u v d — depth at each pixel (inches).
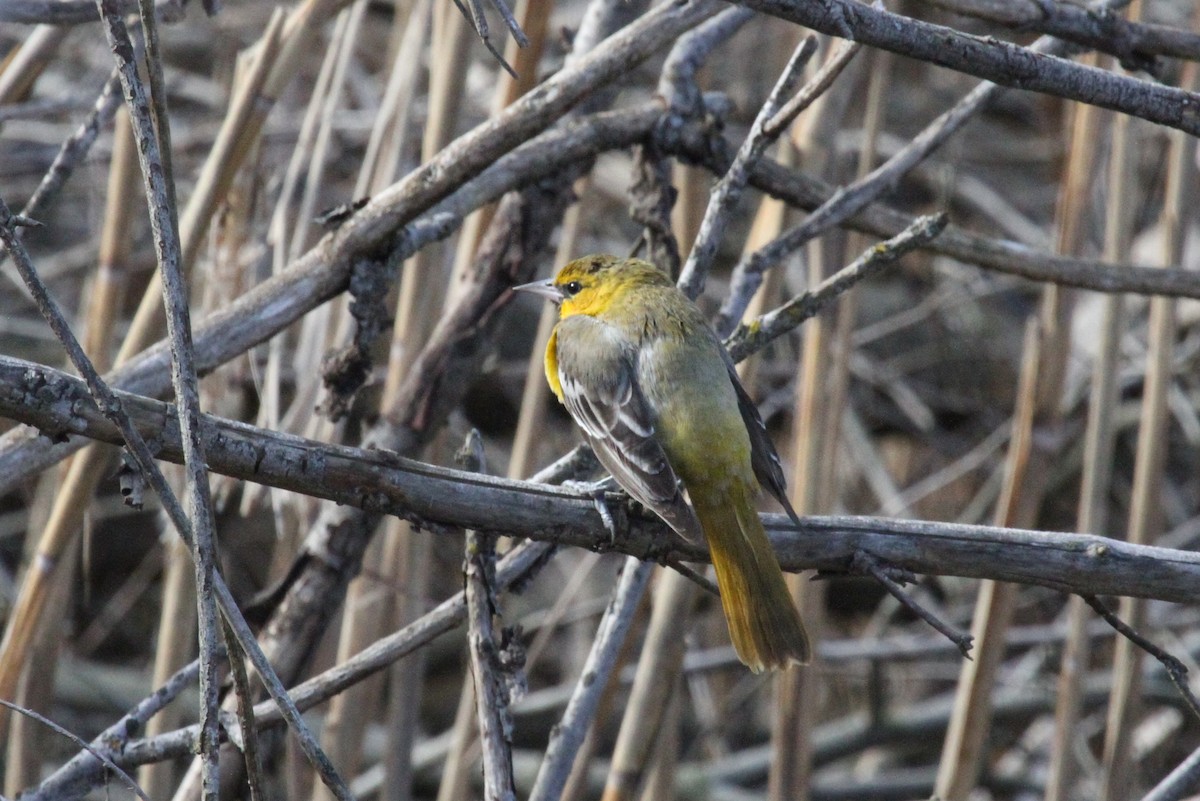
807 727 435.5
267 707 286.5
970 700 429.7
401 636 286.7
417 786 610.9
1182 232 444.8
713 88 701.3
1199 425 692.1
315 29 348.2
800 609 434.9
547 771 307.9
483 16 219.8
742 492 289.4
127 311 703.1
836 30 248.4
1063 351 427.2
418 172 320.5
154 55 205.5
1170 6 742.5
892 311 806.5
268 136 592.7
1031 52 263.1
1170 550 271.0
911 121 818.8
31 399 226.8
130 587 690.2
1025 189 844.0
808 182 375.2
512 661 269.7
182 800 318.7
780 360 760.3
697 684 634.8
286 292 321.1
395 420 390.6
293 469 246.5
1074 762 459.2
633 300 327.9
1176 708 616.4
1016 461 431.2
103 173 641.6
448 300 414.0
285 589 365.4
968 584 730.2
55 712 636.7
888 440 821.2
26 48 372.8
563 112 315.3
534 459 449.4
